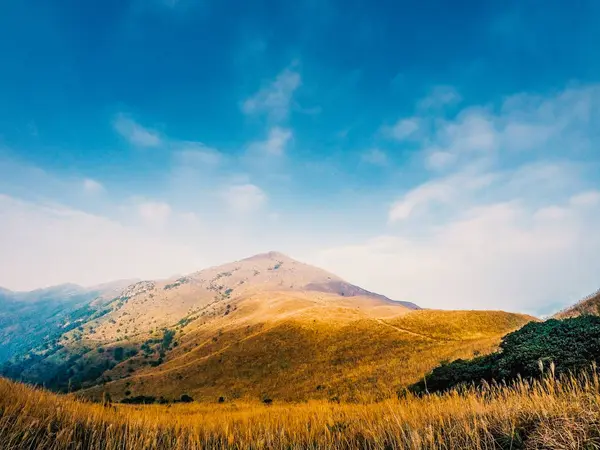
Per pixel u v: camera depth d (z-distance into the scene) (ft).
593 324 40.01
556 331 41.11
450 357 141.28
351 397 115.65
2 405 20.45
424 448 17.51
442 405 24.49
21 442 16.40
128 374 461.37
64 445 18.43
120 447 20.54
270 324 389.80
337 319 341.41
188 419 35.12
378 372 180.96
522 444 15.08
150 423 25.58
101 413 26.35
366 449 21.13
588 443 12.74
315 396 176.86
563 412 14.76
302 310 405.39
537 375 34.04
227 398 237.25
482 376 45.65
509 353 44.70
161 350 609.01
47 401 25.18
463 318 277.44
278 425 28.50
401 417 22.90
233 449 23.65
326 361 254.88
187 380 301.84
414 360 176.35
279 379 252.01
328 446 22.45
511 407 17.88
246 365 296.92
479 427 17.52
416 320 286.05
